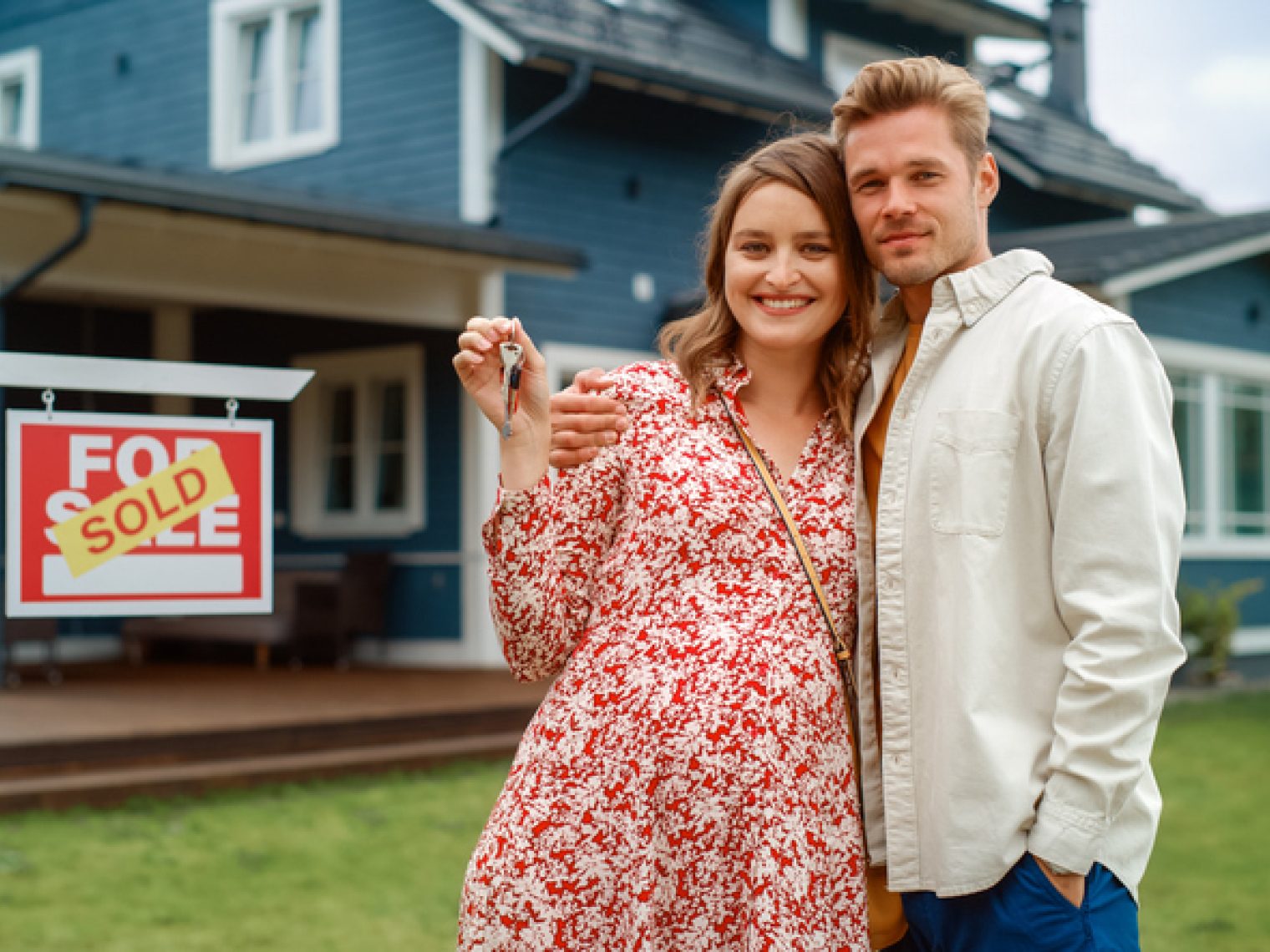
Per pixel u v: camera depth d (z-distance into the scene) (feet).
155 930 16.26
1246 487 47.29
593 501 7.79
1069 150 55.93
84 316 43.93
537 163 39.93
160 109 47.50
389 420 42.34
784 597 7.62
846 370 8.09
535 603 7.41
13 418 7.86
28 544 7.86
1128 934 7.24
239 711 29.07
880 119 7.68
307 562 43.47
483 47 39.42
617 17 43.14
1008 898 7.18
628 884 7.32
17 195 27.20
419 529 41.06
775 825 7.29
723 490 7.66
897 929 7.89
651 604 7.61
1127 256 39.09
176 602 8.14
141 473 8.11
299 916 16.94
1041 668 7.32
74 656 43.60
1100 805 6.93
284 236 31.58
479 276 37.52
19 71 51.57
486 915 7.43
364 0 42.14
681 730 7.35
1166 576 7.09
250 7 44.88
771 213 7.82
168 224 30.01
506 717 30.71
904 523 7.54
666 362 8.21
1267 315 47.37
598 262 41.22
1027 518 7.36
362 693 32.94
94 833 21.43
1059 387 7.24
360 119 42.19
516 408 7.29
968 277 7.61
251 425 8.34
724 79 42.47
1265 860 20.34
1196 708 37.93
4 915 16.75
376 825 22.12
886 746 7.55
